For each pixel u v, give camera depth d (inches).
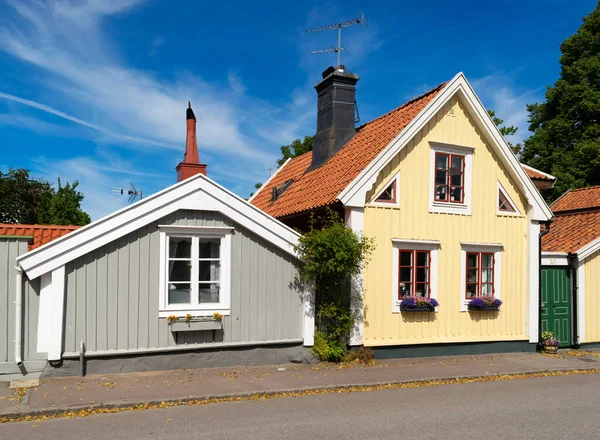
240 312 427.5
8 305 361.7
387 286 488.4
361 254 446.9
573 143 1146.0
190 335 411.2
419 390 381.7
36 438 253.8
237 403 330.6
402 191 498.9
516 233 559.8
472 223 534.3
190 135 589.3
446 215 520.7
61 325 368.8
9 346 361.1
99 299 382.3
